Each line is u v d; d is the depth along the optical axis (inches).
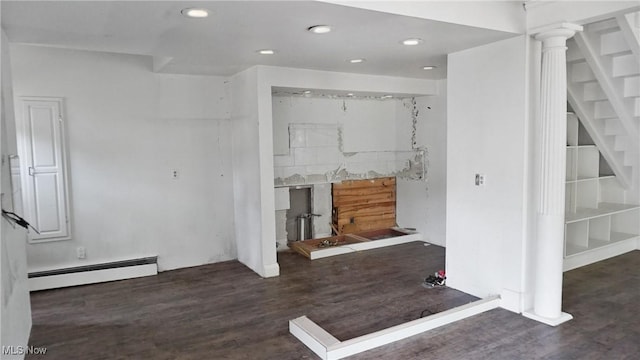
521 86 133.7
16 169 117.5
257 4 95.9
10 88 116.9
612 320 134.2
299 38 128.4
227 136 207.6
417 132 242.5
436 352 115.0
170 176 196.2
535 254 138.6
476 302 141.2
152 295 163.8
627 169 213.2
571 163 202.2
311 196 237.6
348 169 245.4
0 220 86.7
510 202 139.8
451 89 156.7
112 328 135.0
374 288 167.3
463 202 156.4
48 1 90.7
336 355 112.3
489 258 148.5
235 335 128.8
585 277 176.7
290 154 226.4
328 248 218.8
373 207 255.0
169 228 197.5
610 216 213.2
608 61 163.2
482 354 113.6
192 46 137.1
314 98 231.1
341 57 159.2
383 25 115.9
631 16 137.6
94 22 107.2
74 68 175.0
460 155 155.9
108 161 183.5
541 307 134.6
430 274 183.6
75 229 179.3
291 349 119.6
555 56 127.5
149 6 95.6
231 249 212.1
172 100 194.5
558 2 123.5
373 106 250.5
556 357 111.6
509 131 138.4
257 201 185.2
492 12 123.3
